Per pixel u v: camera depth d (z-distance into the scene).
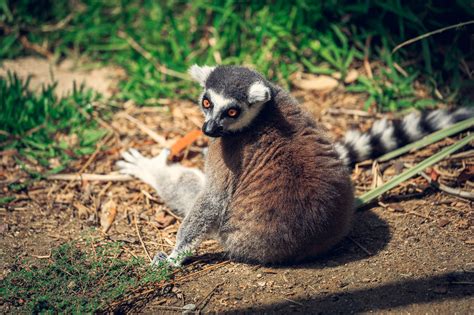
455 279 6.14
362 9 10.42
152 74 10.73
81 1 12.30
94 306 5.98
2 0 11.84
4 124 9.33
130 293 6.33
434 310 5.75
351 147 8.41
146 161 8.48
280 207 6.47
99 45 11.58
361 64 10.43
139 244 7.29
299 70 10.53
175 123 9.74
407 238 6.95
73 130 9.54
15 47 11.53
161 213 7.92
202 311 6.02
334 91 10.11
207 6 11.22
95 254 6.95
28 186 8.44
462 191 7.59
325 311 5.86
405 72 10.08
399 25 10.30
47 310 6.00
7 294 6.19
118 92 10.47
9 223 7.63
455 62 9.80
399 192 7.87
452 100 9.46
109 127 9.67
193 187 7.79
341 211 6.62
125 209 8.00
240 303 6.09
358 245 6.95
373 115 9.52
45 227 7.60
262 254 6.68
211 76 6.99
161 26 11.48
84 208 8.00
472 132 8.75
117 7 12.12
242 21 10.94
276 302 6.05
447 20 10.03
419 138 8.53
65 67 11.19
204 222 6.91
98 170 8.77
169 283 6.47
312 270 6.56
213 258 7.07
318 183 6.48
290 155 6.55
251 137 6.73
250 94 6.56
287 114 6.77
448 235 6.91
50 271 6.62
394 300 5.92
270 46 10.55
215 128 6.69
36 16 12.02
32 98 9.86
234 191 6.82
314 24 10.77
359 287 6.15
